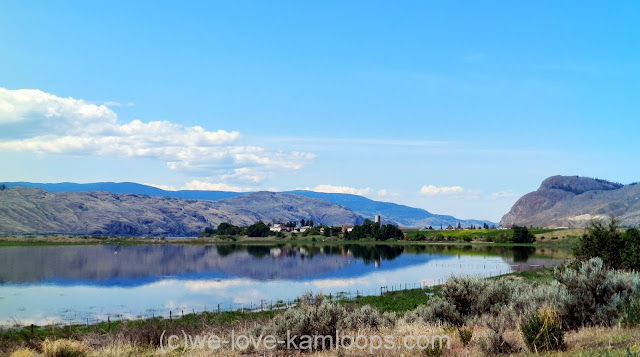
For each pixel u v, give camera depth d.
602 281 17.59
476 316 21.97
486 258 141.00
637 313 15.73
